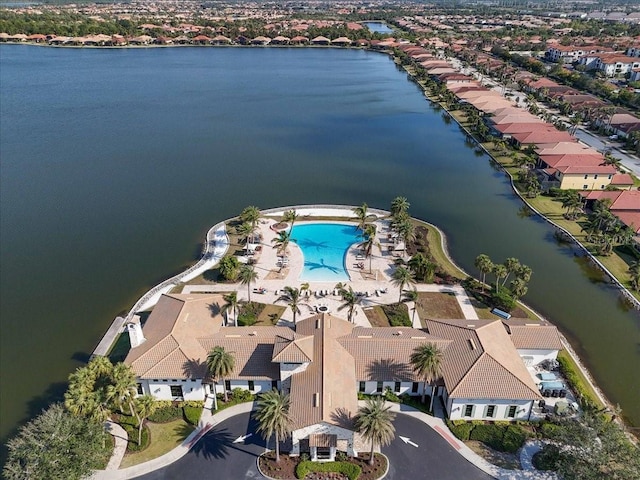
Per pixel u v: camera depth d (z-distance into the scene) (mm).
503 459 58688
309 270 97625
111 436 61250
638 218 113688
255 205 127875
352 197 134000
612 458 52438
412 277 85375
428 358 61625
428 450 59625
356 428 55094
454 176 151375
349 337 69875
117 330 81312
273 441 60594
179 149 167625
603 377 73875
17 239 110812
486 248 110562
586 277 100125
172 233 114000
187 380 64688
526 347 71812
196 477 56062
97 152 163000
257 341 68750
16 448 53375
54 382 72188
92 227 116375
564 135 167875
